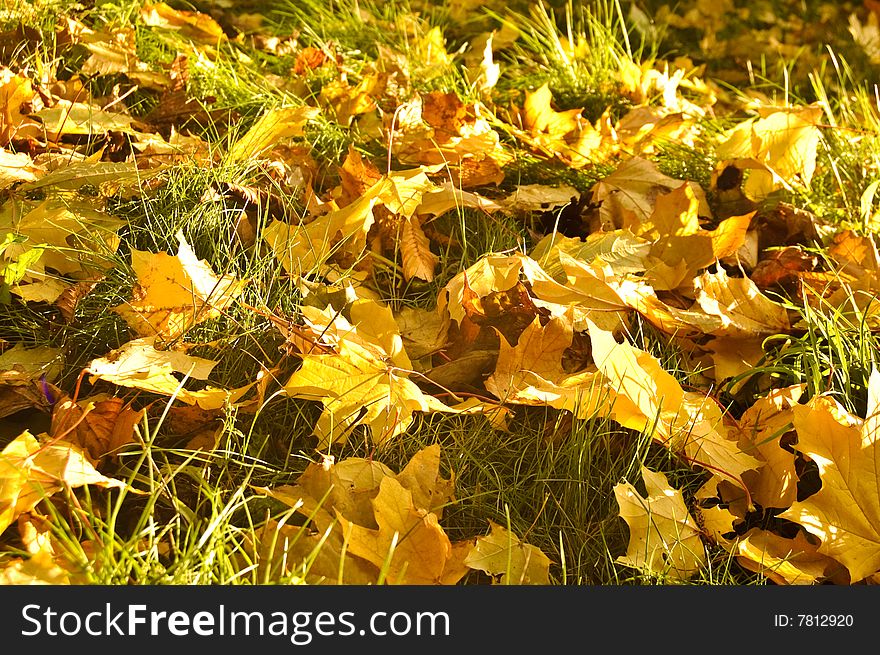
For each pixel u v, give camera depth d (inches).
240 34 125.9
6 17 103.9
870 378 60.2
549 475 60.6
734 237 83.0
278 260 74.2
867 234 93.0
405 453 61.2
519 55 138.3
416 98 100.4
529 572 53.2
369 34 136.3
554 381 64.9
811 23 175.8
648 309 71.4
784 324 74.8
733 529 60.0
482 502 59.6
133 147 88.1
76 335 66.2
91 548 51.1
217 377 65.0
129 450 58.1
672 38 165.6
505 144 105.7
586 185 101.9
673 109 120.6
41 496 49.1
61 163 80.1
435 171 84.9
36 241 68.5
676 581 54.8
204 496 57.4
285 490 56.0
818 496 56.8
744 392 71.7
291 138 97.6
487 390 65.7
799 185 101.6
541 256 80.2
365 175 84.4
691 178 105.8
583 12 159.6
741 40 168.1
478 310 68.7
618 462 62.9
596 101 125.3
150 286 63.2
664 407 61.8
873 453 56.7
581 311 71.1
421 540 52.0
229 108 100.8
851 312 76.6
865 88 152.6
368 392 59.5
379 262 81.4
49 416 59.9
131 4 121.0
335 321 64.3
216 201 78.3
